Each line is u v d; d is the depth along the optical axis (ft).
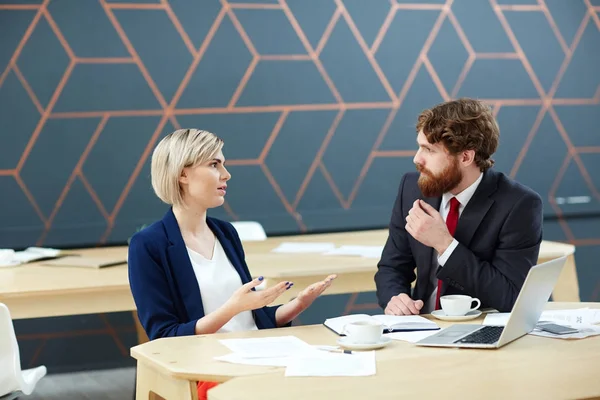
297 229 15.75
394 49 16.06
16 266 11.36
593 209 16.97
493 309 8.09
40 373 9.00
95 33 14.79
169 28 15.10
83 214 14.92
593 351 6.22
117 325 14.88
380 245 12.31
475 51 16.40
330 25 15.78
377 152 16.12
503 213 8.16
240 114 15.51
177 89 15.20
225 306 7.27
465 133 8.00
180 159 7.77
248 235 13.69
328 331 7.25
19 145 14.62
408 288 9.02
